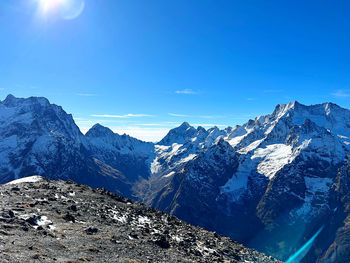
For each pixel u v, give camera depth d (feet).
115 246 75.10
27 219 74.74
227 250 114.83
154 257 76.07
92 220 97.14
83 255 61.36
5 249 52.03
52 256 55.77
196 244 110.32
